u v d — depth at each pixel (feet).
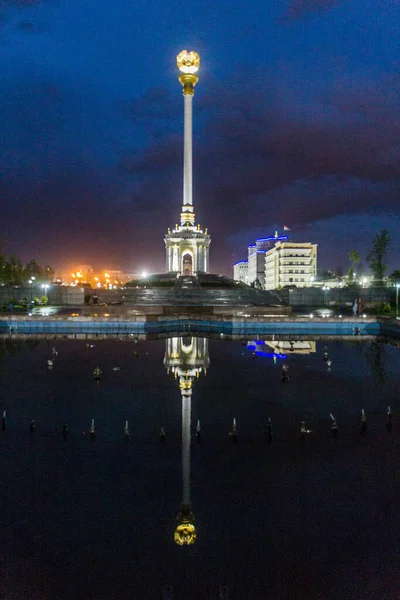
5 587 35.04
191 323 203.41
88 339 166.09
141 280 386.11
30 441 63.31
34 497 48.03
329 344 155.84
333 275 533.96
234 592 34.73
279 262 534.78
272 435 65.98
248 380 99.86
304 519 44.37
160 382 97.66
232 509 46.06
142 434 66.08
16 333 184.14
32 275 431.43
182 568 37.32
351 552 39.58
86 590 34.68
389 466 55.83
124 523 43.62
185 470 54.44
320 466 55.83
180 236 433.89
